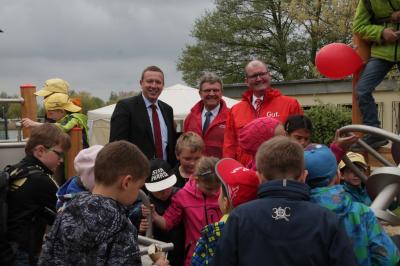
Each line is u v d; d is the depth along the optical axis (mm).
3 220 2959
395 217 2211
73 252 2084
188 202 3336
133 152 2248
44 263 2137
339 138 2729
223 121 4922
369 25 4094
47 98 5941
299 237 1969
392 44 4051
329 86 19672
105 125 12188
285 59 34312
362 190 3254
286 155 2135
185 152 3879
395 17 3973
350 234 2137
